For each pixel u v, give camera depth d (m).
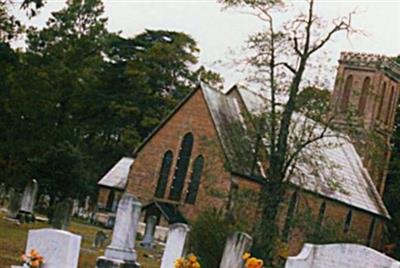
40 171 76.31
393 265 24.36
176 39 117.56
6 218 53.12
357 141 66.50
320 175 74.31
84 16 117.69
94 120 111.00
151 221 63.47
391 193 102.38
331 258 25.72
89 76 106.00
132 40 116.62
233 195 69.00
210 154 80.25
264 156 64.62
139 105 112.56
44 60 101.62
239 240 32.03
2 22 79.00
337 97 109.12
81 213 84.75
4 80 82.25
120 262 32.88
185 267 21.91
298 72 60.91
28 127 82.75
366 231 95.75
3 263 29.02
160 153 86.06
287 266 26.27
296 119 62.19
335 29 61.06
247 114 66.06
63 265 23.20
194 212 81.44
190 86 118.81
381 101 109.00
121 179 91.88
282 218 67.38
